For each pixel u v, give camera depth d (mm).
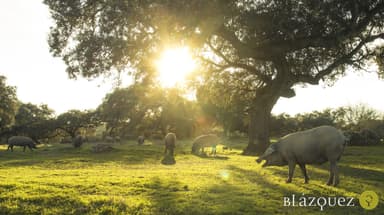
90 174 16156
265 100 32406
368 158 26812
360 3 22672
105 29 21078
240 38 26094
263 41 26219
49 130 81750
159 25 20312
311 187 12234
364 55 32250
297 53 29938
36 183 12438
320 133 12523
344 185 12656
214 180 14102
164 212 9180
